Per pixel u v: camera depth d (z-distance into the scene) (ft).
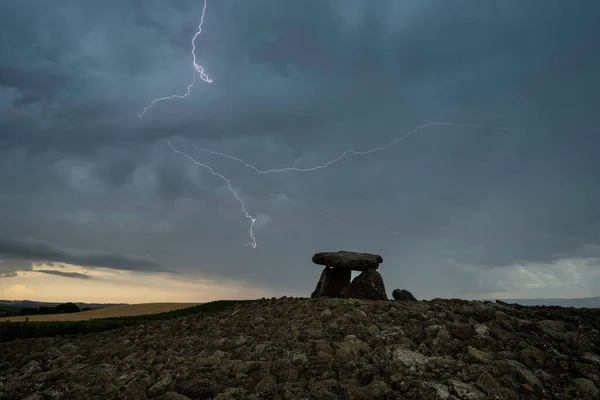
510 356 37.29
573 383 33.71
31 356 52.21
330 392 29.50
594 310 58.90
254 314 57.72
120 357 46.52
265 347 40.75
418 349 38.78
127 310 131.54
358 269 70.69
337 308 51.80
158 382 33.37
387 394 29.27
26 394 36.04
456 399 29.19
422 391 29.84
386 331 43.45
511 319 47.73
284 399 28.91
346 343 39.73
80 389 34.63
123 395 32.24
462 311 49.83
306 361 36.27
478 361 35.76
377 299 67.15
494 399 29.71
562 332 45.27
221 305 108.78
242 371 35.24
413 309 51.03
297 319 50.19
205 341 46.44
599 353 41.14
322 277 74.18
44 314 136.05
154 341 49.93
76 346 57.06
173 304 142.72
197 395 31.30
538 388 32.04
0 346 61.31
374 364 35.24
